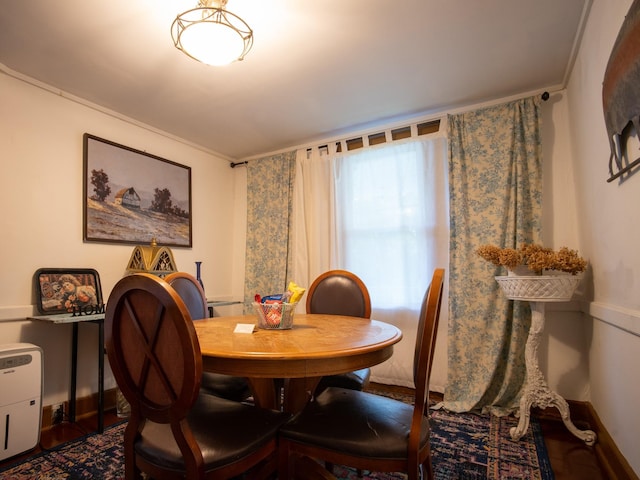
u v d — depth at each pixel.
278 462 1.11
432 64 2.11
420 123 2.79
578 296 2.19
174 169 3.13
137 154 2.82
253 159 3.68
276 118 2.83
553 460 1.68
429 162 2.72
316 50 1.96
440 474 1.55
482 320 2.34
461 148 2.56
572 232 2.30
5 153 2.08
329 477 1.30
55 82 2.25
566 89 2.34
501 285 2.08
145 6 1.61
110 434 2.01
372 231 2.92
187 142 3.27
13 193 2.10
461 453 1.74
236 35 1.54
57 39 1.84
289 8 1.64
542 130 2.38
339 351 1.06
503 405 2.25
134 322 0.94
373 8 1.65
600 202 1.70
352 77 2.24
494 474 1.56
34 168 2.20
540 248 1.98
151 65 2.08
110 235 2.58
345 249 3.02
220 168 3.66
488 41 1.91
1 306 2.01
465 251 2.44
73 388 2.21
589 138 1.84
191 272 3.28
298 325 1.61
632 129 1.22
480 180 2.46
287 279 3.26
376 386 2.78
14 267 2.09
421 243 2.71
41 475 1.58
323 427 1.09
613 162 1.46
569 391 2.21
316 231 3.13
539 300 1.90
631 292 1.33
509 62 2.10
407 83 2.32
